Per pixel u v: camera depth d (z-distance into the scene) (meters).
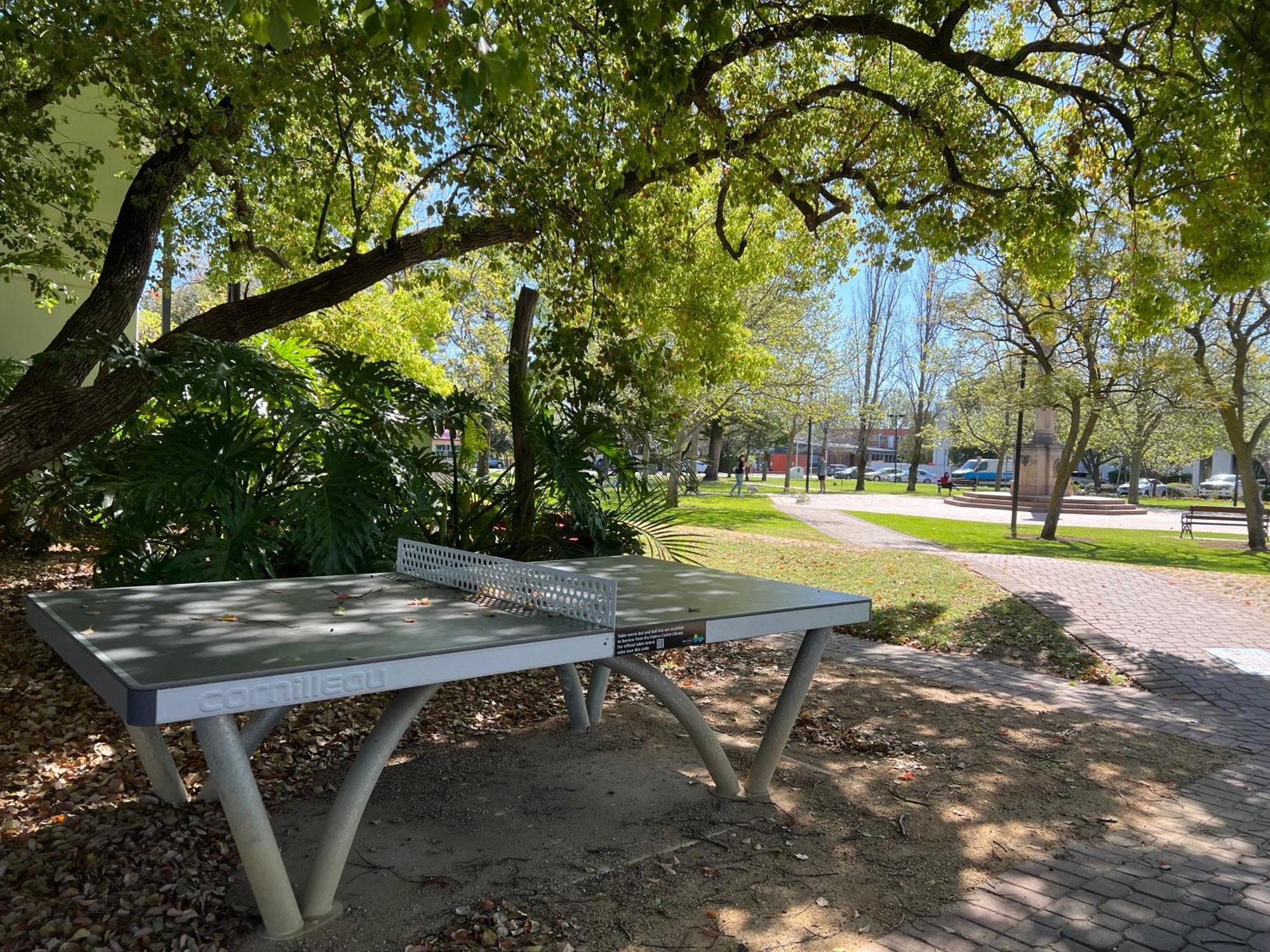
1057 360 19.52
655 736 4.87
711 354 12.45
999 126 9.48
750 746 4.71
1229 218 7.83
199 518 5.83
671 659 6.92
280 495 5.98
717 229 11.31
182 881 2.95
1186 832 3.72
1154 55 8.77
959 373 25.66
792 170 9.52
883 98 8.85
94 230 10.38
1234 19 6.57
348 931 2.68
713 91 9.27
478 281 19.34
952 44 9.86
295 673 2.27
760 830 3.57
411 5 3.40
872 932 2.80
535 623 3.09
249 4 4.22
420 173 9.28
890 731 5.10
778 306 22.84
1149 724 5.51
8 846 3.21
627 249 7.71
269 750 4.45
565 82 6.82
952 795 4.07
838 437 81.00
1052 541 18.31
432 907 2.86
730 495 33.78
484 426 7.94
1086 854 3.45
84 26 6.11
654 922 2.81
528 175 7.09
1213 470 58.53
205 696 2.13
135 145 9.03
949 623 8.61
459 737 4.80
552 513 7.31
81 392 6.39
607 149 7.59
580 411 7.34
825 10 8.59
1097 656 7.43
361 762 2.81
